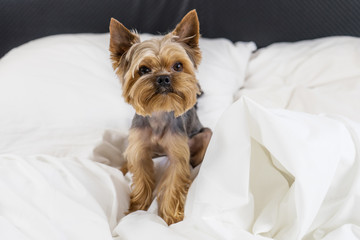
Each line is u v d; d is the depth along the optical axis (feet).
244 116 3.73
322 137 3.64
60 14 8.87
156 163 5.74
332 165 3.53
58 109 6.22
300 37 9.28
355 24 9.00
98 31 9.09
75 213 3.69
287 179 4.00
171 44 4.51
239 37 9.27
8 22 8.89
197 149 5.49
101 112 6.34
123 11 8.94
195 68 5.02
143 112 4.52
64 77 6.57
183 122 4.96
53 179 4.17
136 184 4.89
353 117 6.04
